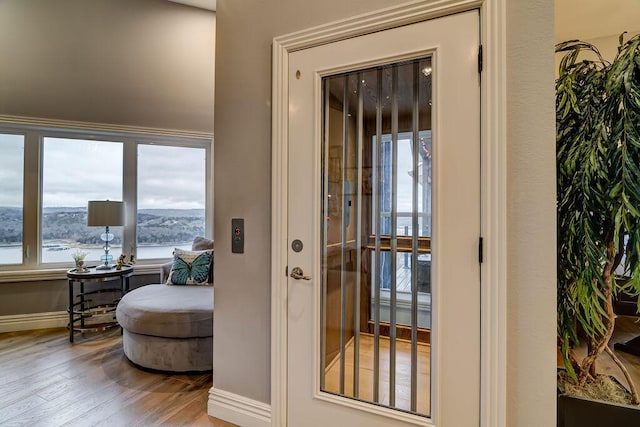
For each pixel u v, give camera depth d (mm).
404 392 1452
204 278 3174
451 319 1320
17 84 3115
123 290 3367
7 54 2967
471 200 1286
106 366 2531
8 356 2715
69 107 3359
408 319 1452
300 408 1640
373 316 1527
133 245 3822
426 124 1404
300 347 1638
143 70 3395
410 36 1396
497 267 1235
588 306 1095
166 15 3238
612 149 1041
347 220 1577
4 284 3297
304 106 1631
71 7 2939
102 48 3176
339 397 1559
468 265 1291
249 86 1788
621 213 1030
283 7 1690
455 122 1312
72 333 3023
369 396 1522
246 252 1799
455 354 1313
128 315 2469
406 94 1443
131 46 3240
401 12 1398
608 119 1047
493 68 1239
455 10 1311
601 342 1081
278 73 1679
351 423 1526
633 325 1033
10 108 3195
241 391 1815
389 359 1487
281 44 1673
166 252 3979
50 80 3178
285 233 1669
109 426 1800
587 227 1089
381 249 1510
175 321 2359
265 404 1739
